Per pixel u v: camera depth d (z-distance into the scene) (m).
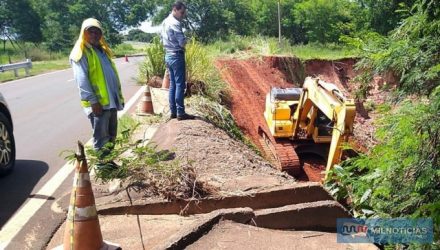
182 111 8.91
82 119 10.75
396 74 5.46
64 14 67.06
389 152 4.71
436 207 4.08
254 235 4.26
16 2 55.69
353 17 28.23
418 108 4.41
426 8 4.84
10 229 4.78
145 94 10.09
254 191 5.30
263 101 18.02
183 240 4.01
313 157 11.95
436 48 4.76
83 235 3.71
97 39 5.80
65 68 27.27
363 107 15.32
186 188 5.19
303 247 4.14
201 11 45.62
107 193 5.36
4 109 6.66
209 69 14.08
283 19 41.81
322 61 22.50
